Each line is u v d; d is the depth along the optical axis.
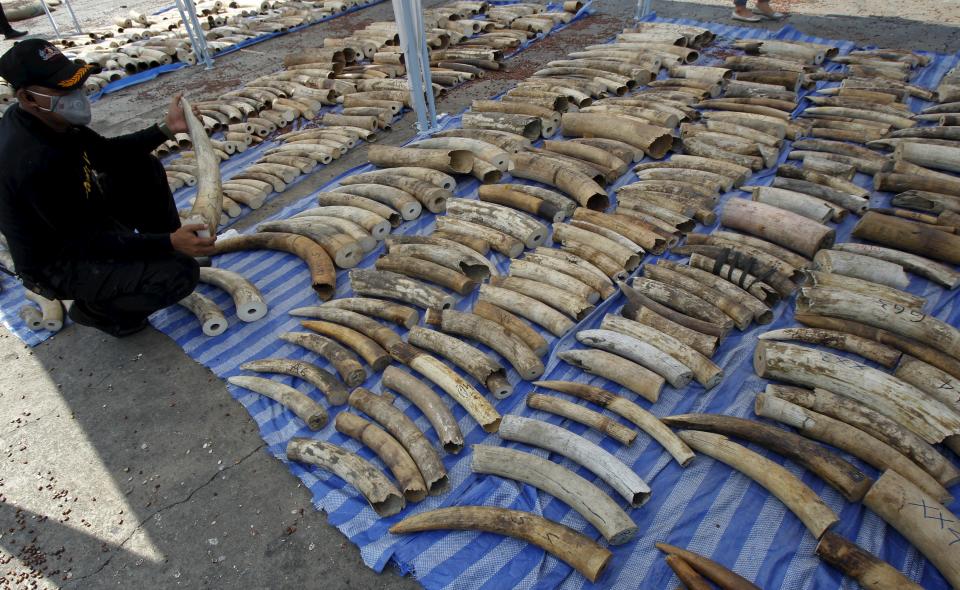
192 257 4.22
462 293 4.36
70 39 11.54
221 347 4.31
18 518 3.35
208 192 4.51
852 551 2.56
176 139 7.22
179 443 3.68
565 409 3.44
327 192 5.67
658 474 3.16
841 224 4.84
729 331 3.90
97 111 8.77
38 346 4.55
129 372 4.22
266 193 6.04
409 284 4.31
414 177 5.57
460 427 3.53
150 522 3.26
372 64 8.92
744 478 3.07
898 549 2.72
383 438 3.29
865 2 9.37
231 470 3.48
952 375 3.38
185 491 3.40
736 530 2.86
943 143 5.31
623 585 2.68
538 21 9.59
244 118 7.94
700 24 9.21
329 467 3.26
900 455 2.94
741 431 3.17
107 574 3.04
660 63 7.69
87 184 3.89
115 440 3.74
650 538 2.86
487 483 3.17
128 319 4.35
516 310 4.17
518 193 5.26
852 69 7.03
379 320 4.34
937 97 6.40
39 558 3.15
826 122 6.05
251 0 13.45
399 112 7.52
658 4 10.30
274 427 3.66
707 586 2.52
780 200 4.87
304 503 3.25
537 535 2.80
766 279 4.07
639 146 5.84
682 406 3.50
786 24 8.83
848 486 2.82
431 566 2.83
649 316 3.89
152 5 14.91
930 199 4.66
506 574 2.77
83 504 3.39
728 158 5.59
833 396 3.24
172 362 4.25
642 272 4.47
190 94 9.04
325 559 2.98
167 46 10.38
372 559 2.89
